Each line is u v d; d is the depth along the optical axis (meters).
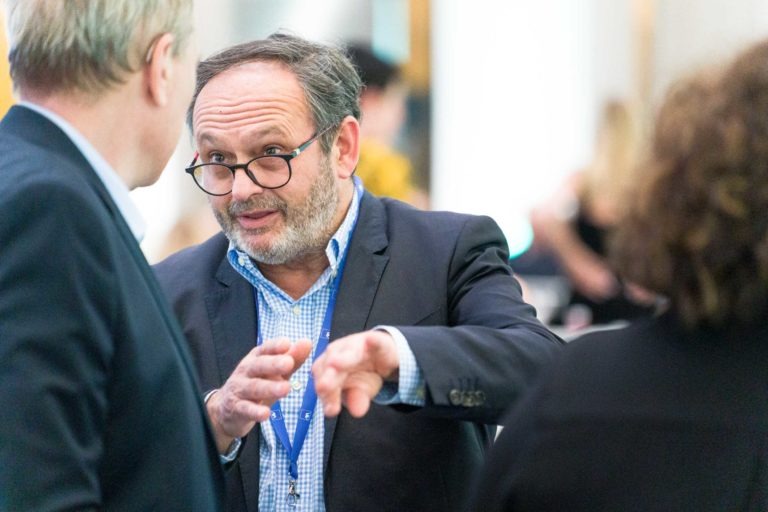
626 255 2.13
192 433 2.41
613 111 9.02
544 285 8.93
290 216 3.16
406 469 3.09
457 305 3.26
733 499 2.00
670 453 2.04
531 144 10.54
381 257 3.32
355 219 3.39
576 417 2.12
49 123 2.40
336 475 3.09
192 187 8.14
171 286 3.40
